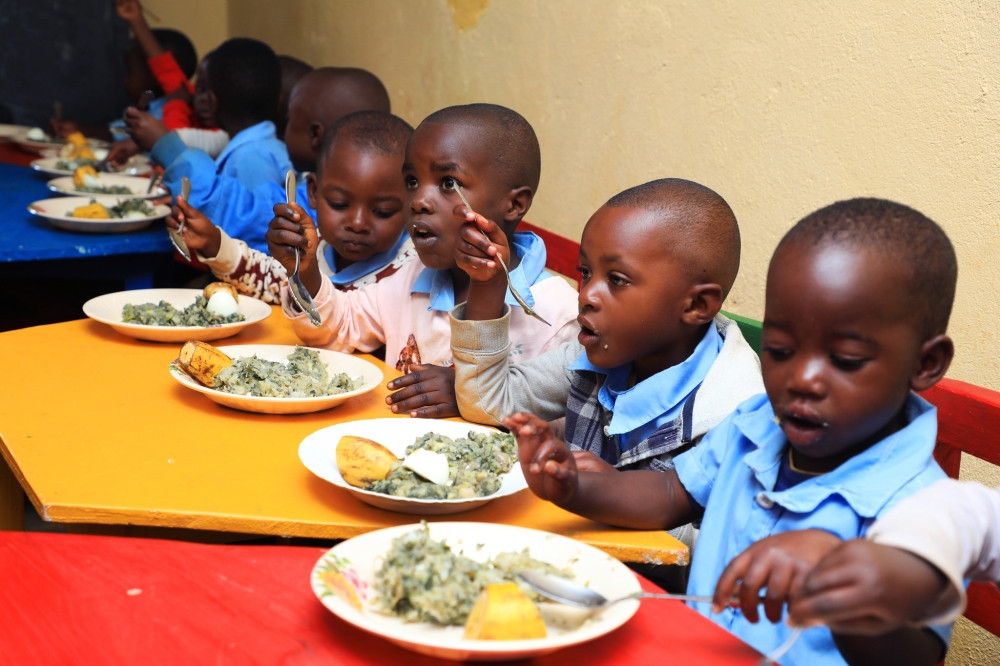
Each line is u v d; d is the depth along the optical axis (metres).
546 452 1.18
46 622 0.89
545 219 3.23
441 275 2.13
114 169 4.26
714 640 0.95
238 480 1.29
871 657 1.04
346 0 4.58
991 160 1.84
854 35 2.11
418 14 3.94
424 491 1.21
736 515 1.26
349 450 1.25
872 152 2.08
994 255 1.85
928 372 1.12
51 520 1.17
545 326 2.02
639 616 0.99
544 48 3.17
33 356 1.82
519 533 1.09
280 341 2.08
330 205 2.40
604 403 1.69
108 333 2.01
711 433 1.39
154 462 1.33
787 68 2.28
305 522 1.17
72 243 2.83
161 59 5.17
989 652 1.89
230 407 1.58
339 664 0.86
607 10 2.87
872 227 1.08
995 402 1.39
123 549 1.04
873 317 1.05
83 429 1.44
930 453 1.13
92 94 6.10
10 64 5.84
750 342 1.89
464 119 1.96
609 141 2.90
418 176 1.99
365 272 2.47
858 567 0.78
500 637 0.85
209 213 2.98
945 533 0.82
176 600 0.95
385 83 4.28
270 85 3.88
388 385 1.70
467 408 1.67
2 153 4.71
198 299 2.11
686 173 2.61
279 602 0.95
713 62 2.50
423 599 0.91
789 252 1.11
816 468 1.22
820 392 1.08
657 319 1.57
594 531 1.26
